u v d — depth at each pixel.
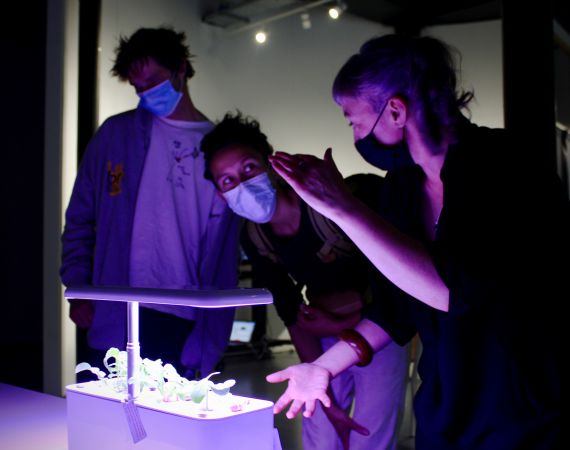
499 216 1.11
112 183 2.95
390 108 1.27
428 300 1.16
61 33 3.86
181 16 4.51
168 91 2.88
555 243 1.12
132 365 1.31
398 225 1.43
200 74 4.74
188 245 2.94
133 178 2.94
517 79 2.54
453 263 1.09
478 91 5.35
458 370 1.22
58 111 3.87
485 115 5.34
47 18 3.92
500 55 5.25
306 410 1.48
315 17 5.43
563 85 3.06
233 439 1.17
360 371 2.25
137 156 2.94
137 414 1.26
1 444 1.64
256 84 5.14
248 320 6.57
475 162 1.16
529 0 2.52
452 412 1.25
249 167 2.46
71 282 3.02
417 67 1.24
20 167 6.95
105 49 3.94
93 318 2.96
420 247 1.13
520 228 1.10
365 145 1.36
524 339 1.15
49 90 3.92
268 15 4.86
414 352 3.97
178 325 2.83
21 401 2.09
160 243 2.92
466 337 1.20
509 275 1.10
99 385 1.46
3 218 6.98
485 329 1.19
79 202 3.06
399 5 5.27
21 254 6.95
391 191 1.45
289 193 2.45
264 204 2.43
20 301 6.94
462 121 1.26
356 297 2.33
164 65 2.84
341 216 1.12
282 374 1.52
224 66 4.90
